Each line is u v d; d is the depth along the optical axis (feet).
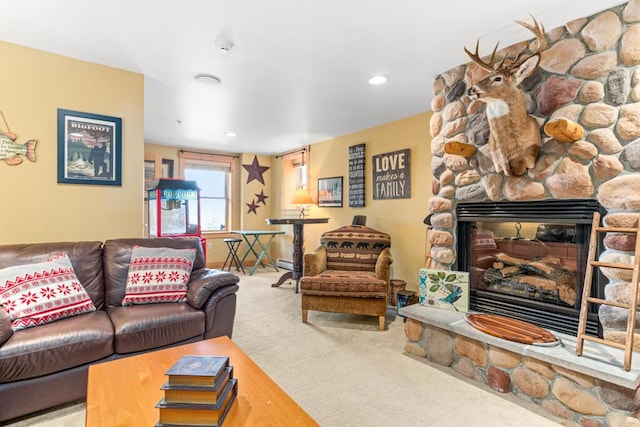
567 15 6.11
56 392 5.53
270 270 19.40
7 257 6.64
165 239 8.84
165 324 6.61
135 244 8.29
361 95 10.36
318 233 17.24
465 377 6.93
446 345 7.39
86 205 8.21
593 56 6.01
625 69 5.67
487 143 7.58
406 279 12.67
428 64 8.23
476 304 8.15
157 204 14.75
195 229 15.69
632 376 4.87
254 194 20.70
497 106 6.50
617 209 5.72
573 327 6.44
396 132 13.08
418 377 6.92
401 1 5.77
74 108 7.95
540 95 6.69
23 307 5.90
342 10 6.04
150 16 6.22
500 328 6.71
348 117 12.71
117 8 5.96
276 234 19.69
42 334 5.54
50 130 7.70
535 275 7.38
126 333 6.17
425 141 12.01
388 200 13.42
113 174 8.50
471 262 8.29
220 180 20.26
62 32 6.79
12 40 7.12
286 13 6.13
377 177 13.87
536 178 6.70
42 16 6.21
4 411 5.15
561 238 6.99
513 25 6.50
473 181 7.87
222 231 20.11
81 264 7.36
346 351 8.20
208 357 3.78
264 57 7.86
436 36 6.94
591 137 5.99
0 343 5.18
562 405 5.57
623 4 5.70
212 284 7.48
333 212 16.31
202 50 7.54
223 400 3.42
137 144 8.82
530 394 5.98
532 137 6.44
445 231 8.55
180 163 18.49
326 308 10.10
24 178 7.46
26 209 7.50
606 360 5.40
